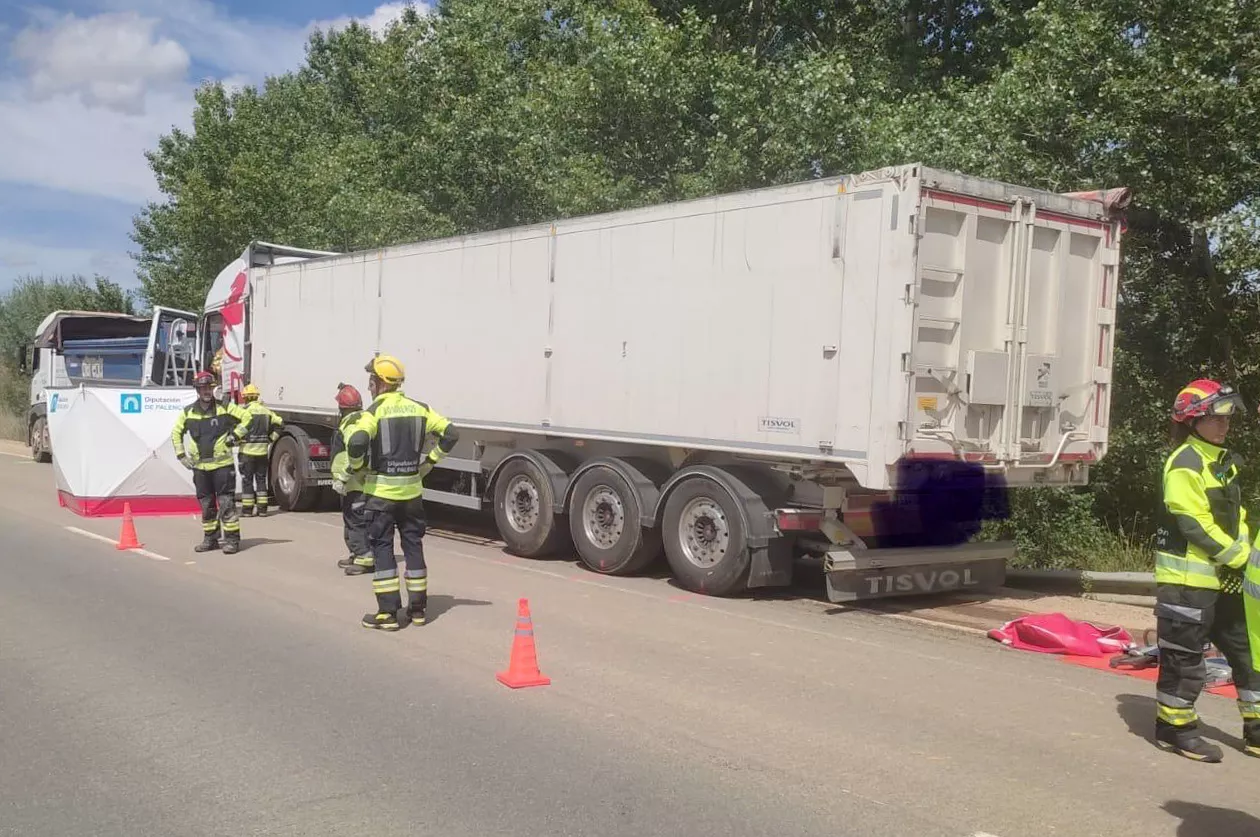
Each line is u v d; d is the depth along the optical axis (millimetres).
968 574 9344
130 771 4852
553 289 10656
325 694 6055
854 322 7973
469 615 8188
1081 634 7414
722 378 8961
